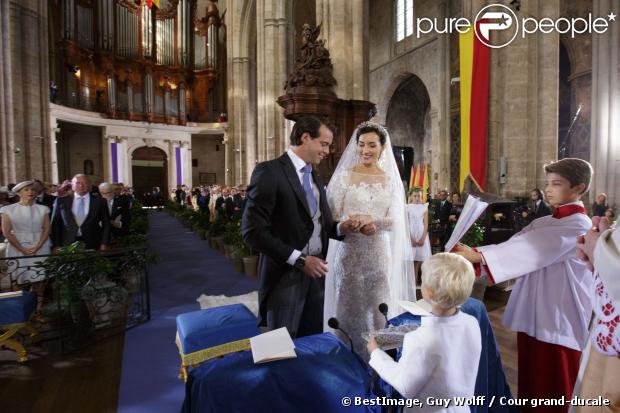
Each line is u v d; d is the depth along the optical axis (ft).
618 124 23.89
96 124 76.18
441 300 4.67
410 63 60.08
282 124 53.88
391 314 8.43
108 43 77.97
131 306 15.90
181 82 87.92
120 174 79.97
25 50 44.83
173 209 64.64
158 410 8.42
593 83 25.12
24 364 10.66
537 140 22.30
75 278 12.39
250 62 74.13
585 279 6.27
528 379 6.83
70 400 8.82
